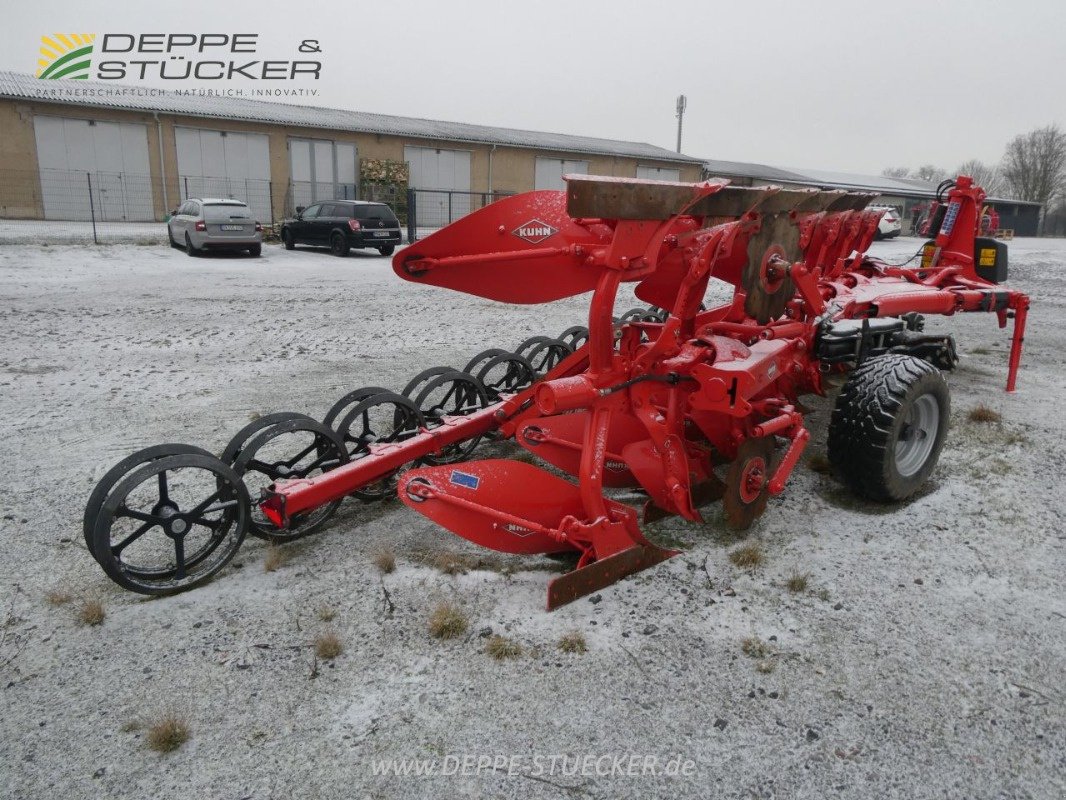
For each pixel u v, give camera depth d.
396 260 2.97
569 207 2.64
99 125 25.23
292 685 2.55
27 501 3.96
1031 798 2.12
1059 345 8.45
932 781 2.17
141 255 17.03
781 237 3.92
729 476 3.44
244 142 27.61
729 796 2.12
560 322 9.74
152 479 4.33
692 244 3.44
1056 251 26.89
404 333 8.77
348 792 2.11
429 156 31.22
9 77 28.03
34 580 3.19
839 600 3.10
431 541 3.55
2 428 5.09
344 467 3.45
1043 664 2.69
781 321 4.13
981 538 3.65
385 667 2.64
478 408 4.50
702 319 3.94
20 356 7.14
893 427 3.68
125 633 2.82
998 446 4.93
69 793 2.10
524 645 2.76
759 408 3.70
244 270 14.99
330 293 11.98
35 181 24.77
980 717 2.43
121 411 5.50
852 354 4.62
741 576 3.28
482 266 3.08
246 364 7.05
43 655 2.70
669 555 3.42
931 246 7.01
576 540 3.17
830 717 2.42
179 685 2.54
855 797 2.12
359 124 30.16
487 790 2.13
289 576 3.23
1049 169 64.19
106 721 2.38
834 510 3.96
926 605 3.07
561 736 2.33
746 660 2.70
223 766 2.20
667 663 2.67
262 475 4.40
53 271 13.56
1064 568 3.38
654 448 3.58
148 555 3.42
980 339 8.80
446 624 2.82
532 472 3.44
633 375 3.26
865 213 5.72
